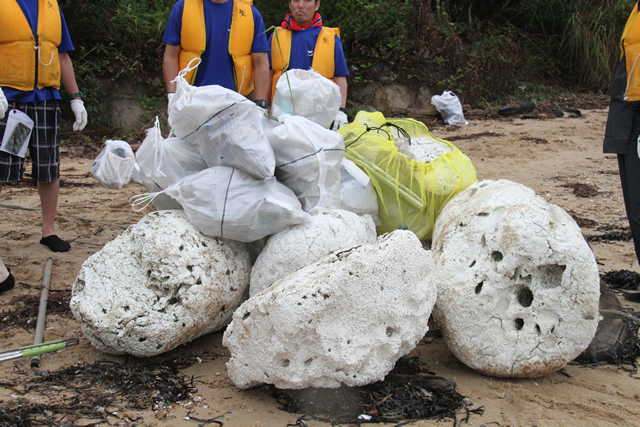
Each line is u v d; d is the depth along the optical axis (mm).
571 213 7184
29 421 2871
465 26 19500
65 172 9172
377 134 4539
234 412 3012
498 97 17531
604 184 8594
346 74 5953
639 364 3676
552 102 17766
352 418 2975
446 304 3438
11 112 4723
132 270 3510
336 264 3043
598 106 17172
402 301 3170
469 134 12711
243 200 3582
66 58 5391
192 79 5203
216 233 3619
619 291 4844
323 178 3846
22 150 4812
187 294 3408
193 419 2941
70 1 12734
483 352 3359
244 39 5199
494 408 3088
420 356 3686
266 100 5598
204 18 5102
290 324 2891
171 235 3498
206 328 3615
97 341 3477
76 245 5664
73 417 2932
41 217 6461
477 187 4145
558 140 11875
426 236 4324
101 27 12977
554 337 3307
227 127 3650
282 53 5812
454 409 3062
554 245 3260
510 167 9656
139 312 3367
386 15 15703
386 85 15641
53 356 3570
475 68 17000
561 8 20703
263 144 3670
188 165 3918
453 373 3465
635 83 4402
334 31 5883
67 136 12016
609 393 3289
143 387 3217
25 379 3275
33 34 4828
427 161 4473
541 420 2998
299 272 3133
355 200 4121
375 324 3100
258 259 3656
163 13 13633
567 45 20359
